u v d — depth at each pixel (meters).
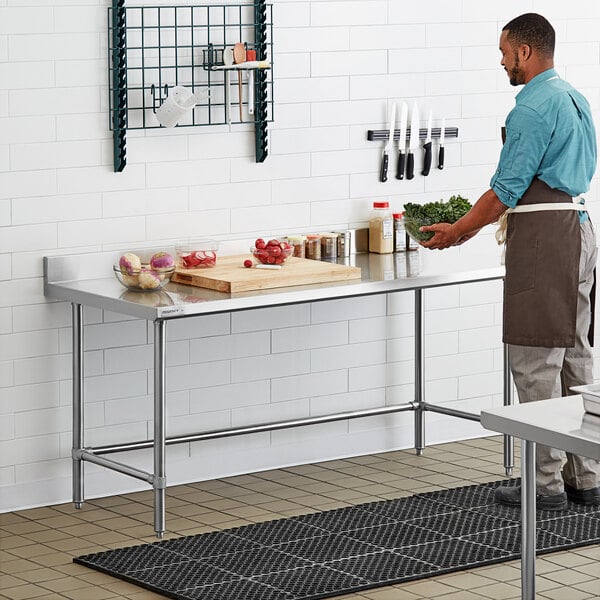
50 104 6.36
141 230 6.69
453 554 5.74
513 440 7.12
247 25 6.88
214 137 6.86
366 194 7.41
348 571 5.53
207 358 6.97
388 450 7.63
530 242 6.02
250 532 6.07
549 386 6.13
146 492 6.80
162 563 5.65
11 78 6.25
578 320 6.31
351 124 7.30
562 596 5.28
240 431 6.77
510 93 7.84
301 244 7.01
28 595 5.32
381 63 7.36
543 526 6.09
